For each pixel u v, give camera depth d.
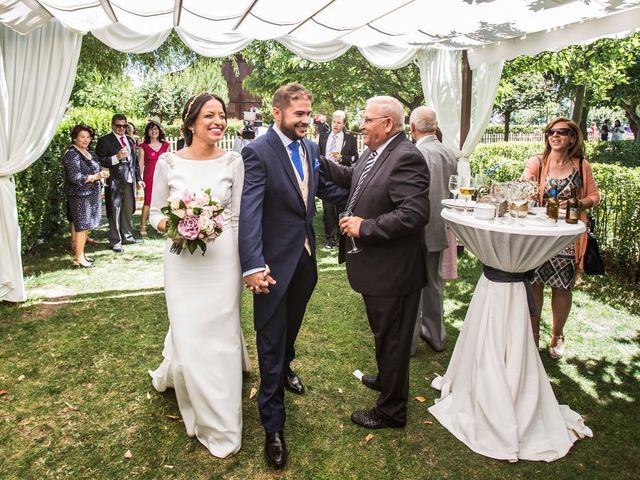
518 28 4.10
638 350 3.71
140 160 7.52
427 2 3.45
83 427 2.73
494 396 2.58
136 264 5.99
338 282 5.33
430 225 3.38
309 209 2.61
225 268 2.53
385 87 11.68
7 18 3.63
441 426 2.79
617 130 21.31
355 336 3.95
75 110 10.21
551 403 2.70
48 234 7.05
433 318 3.66
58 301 4.67
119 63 8.23
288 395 3.09
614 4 3.27
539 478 2.37
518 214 2.69
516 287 2.62
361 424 2.77
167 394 3.08
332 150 7.25
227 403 2.48
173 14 4.05
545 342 3.87
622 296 4.82
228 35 5.11
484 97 5.55
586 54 9.90
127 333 3.96
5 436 2.64
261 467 2.43
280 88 2.47
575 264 3.40
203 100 2.46
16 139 4.34
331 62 11.27
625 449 2.58
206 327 2.47
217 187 2.51
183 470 2.40
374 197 2.49
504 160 7.83
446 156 3.37
